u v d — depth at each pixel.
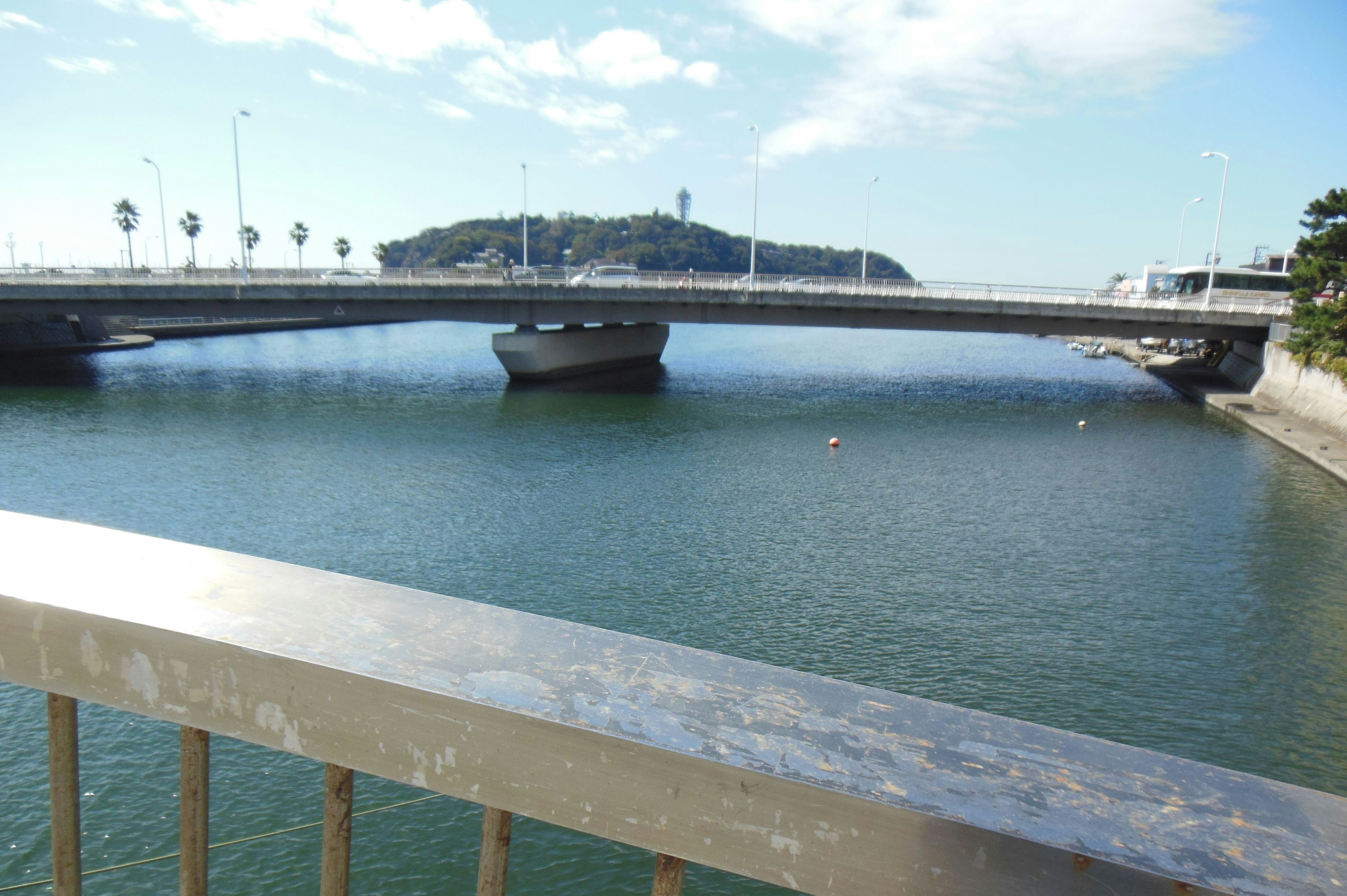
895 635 14.07
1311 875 0.79
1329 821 0.88
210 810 9.05
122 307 46.75
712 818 0.93
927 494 23.67
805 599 15.58
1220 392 43.41
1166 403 42.22
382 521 20.17
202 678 1.12
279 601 1.21
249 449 28.73
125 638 1.15
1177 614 15.13
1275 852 0.82
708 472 26.14
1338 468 25.95
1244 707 11.95
